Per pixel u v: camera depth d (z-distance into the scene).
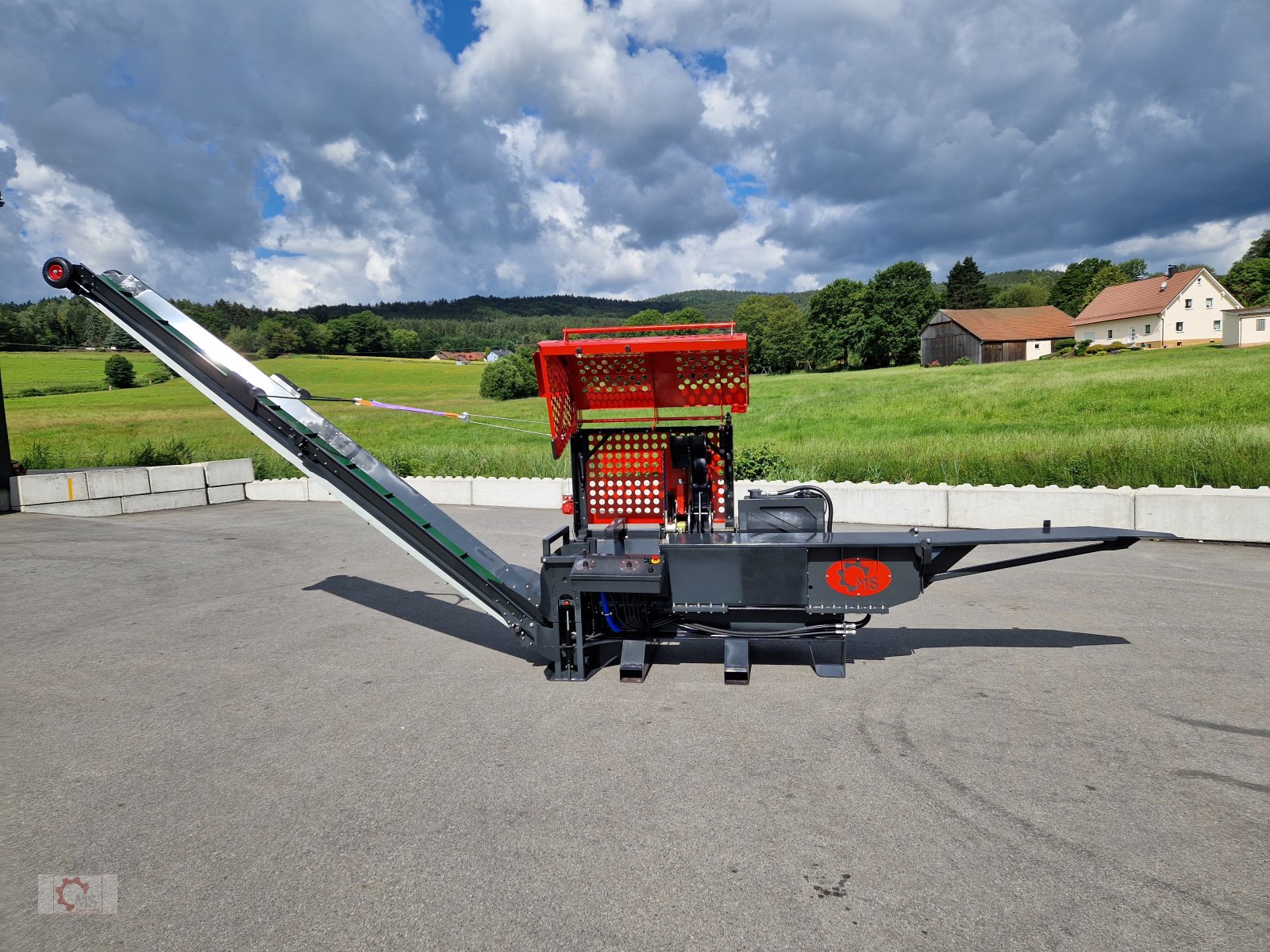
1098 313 68.62
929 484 12.06
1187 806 3.74
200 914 3.05
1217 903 3.02
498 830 3.62
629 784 4.05
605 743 4.56
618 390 6.39
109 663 6.12
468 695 5.41
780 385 51.62
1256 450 11.91
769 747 4.45
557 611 5.61
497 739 4.66
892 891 3.11
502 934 2.90
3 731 4.84
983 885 3.15
